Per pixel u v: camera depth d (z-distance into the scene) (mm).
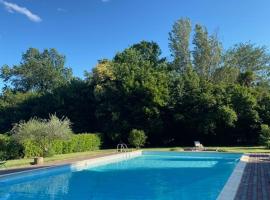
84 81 44250
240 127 35969
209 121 34438
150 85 35938
